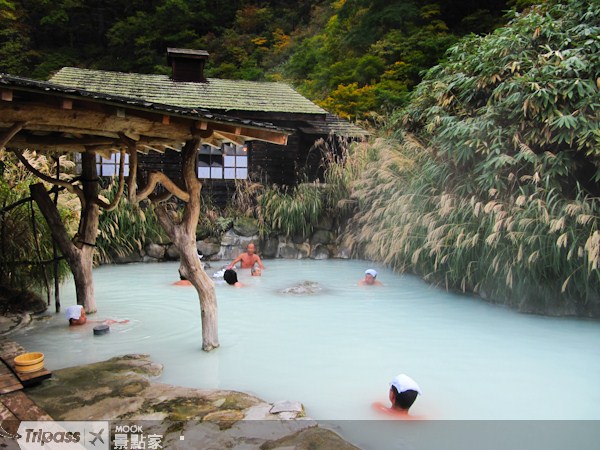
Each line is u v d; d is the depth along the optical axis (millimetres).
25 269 5000
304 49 20188
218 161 10000
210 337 3604
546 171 4988
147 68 22312
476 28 15531
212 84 10711
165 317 4578
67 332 4035
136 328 4180
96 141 4086
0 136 2799
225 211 9266
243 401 2531
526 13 6832
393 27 16359
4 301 4617
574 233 4465
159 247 8203
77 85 9172
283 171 10352
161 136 3387
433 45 14312
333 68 16375
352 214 8938
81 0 23141
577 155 5191
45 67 20828
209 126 3291
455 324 4426
